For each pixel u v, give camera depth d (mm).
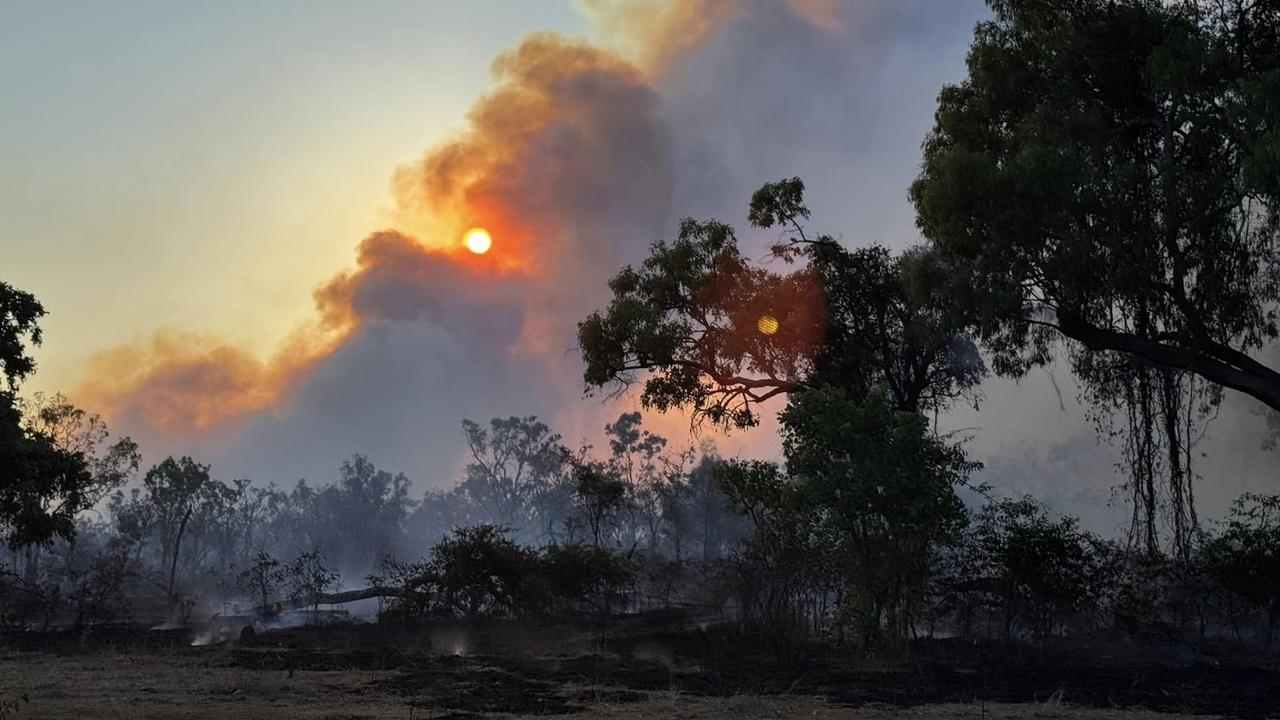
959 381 29219
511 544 27031
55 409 62156
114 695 12867
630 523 78625
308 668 16891
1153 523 24422
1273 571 20562
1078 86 23250
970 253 22047
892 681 14914
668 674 15914
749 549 21109
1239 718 11453
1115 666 17172
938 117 24781
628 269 32562
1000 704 12398
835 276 29750
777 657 18203
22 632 27109
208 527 85375
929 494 17828
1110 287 20859
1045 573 19297
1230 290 22125
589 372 32094
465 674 15867
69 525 34781
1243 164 18766
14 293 33969
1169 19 22188
